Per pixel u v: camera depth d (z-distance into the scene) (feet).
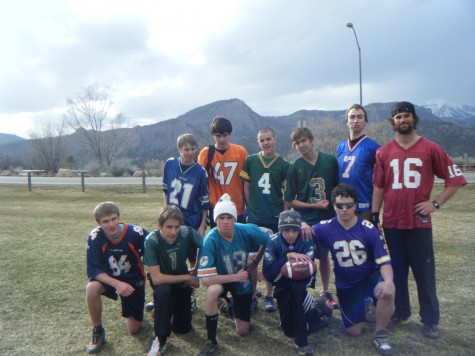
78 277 16.51
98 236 11.17
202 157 15.08
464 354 10.00
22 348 10.69
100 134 128.67
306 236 11.40
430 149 10.98
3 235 24.80
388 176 11.47
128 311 11.29
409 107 10.89
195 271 11.73
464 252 19.12
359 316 11.03
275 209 14.20
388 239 11.64
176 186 13.38
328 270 13.39
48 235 24.81
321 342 10.87
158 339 10.28
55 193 50.34
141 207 37.52
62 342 11.04
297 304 10.31
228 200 11.24
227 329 11.84
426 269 11.00
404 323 11.84
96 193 49.49
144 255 10.97
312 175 13.38
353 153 13.08
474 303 13.01
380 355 10.11
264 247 11.65
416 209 10.97
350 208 10.89
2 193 51.11
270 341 11.03
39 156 120.98
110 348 10.73
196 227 13.48
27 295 14.48
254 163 14.25
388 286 10.11
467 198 37.24
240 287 11.11
